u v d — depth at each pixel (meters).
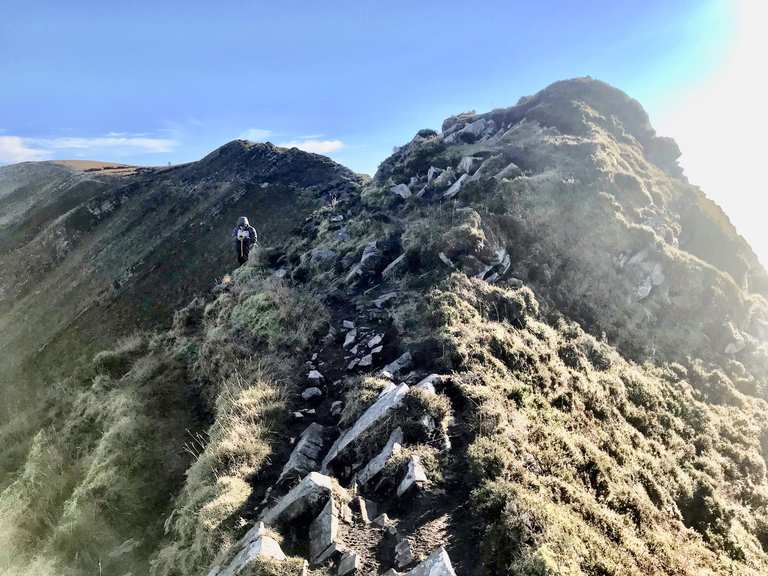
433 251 17.95
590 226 21.30
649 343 18.05
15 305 57.78
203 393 15.76
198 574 8.39
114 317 44.59
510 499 7.29
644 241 20.92
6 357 44.47
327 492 8.13
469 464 8.32
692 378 17.31
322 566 7.00
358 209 27.08
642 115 34.53
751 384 17.81
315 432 10.94
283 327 15.95
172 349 19.34
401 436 9.18
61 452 15.52
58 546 11.91
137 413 15.22
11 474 17.25
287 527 7.98
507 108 35.50
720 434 15.05
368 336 14.84
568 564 6.28
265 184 63.59
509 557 6.50
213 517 9.10
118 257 58.28
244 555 7.32
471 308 14.65
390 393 10.31
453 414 9.90
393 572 6.45
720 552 9.95
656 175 28.39
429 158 30.22
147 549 11.16
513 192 22.06
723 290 20.19
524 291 16.89
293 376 13.70
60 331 45.25
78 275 58.00
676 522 10.08
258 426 11.49
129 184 75.75
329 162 68.44
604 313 18.55
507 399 10.56
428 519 7.48
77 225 68.69
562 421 10.99
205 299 22.73
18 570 11.83
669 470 11.88
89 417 16.86
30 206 84.56
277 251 24.95
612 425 12.50
